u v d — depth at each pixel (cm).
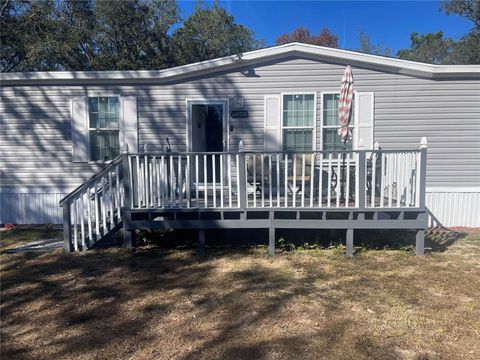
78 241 738
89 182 689
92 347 364
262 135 893
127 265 612
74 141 924
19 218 943
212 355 347
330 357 342
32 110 928
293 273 569
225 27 2742
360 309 441
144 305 461
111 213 699
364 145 872
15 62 1791
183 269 593
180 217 689
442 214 877
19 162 939
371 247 702
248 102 891
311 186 649
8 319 428
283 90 881
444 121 864
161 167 662
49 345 370
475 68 837
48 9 1794
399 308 443
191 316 429
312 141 882
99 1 2083
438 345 362
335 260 629
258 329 396
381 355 345
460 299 469
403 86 863
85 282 541
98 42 2153
